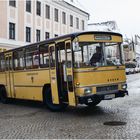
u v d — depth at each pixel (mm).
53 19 43469
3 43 32844
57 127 9516
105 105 14211
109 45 12164
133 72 65562
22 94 15438
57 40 12391
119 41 12500
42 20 40688
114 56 12219
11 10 34344
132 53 65562
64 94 12320
